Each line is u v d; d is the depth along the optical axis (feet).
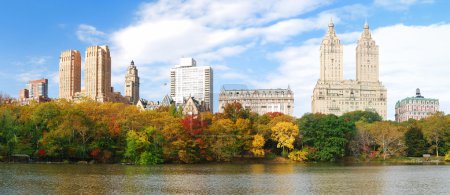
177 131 479.41
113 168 379.14
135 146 451.53
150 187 244.83
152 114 520.83
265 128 544.62
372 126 601.62
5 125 441.27
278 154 552.00
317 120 546.26
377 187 254.68
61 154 448.65
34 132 452.35
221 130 512.63
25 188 233.14
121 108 552.41
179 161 484.74
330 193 230.07
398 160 547.49
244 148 519.60
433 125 587.68
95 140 460.14
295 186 256.73
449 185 265.95
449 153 540.93
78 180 272.10
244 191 234.17
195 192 228.84
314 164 485.97
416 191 239.71
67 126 442.09
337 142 528.63
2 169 345.51
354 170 383.65
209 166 435.94
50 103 474.90
